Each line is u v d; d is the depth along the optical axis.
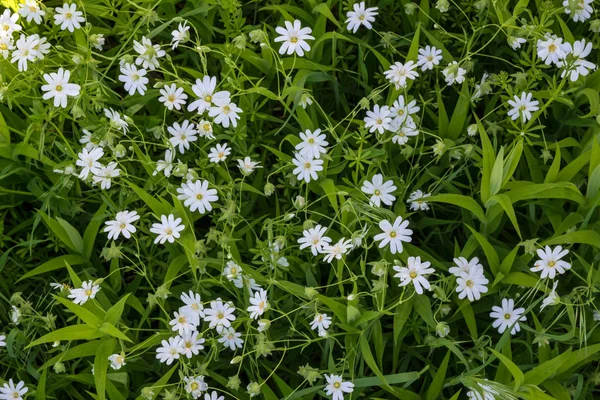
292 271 0.79
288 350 0.79
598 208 0.77
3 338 0.76
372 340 0.77
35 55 0.79
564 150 0.81
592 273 0.75
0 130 0.80
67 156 0.81
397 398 0.77
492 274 0.77
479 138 0.82
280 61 0.78
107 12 0.84
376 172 0.81
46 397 0.78
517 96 0.79
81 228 0.83
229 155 0.83
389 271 0.77
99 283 0.75
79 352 0.75
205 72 0.78
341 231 0.77
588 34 0.87
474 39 0.86
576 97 0.81
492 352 0.74
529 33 0.79
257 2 0.88
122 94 0.86
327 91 0.86
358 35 0.86
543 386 0.76
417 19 0.85
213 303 0.74
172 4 0.85
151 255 0.80
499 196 0.74
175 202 0.75
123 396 0.76
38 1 0.82
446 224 0.83
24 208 0.85
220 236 0.75
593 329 0.75
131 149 0.79
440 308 0.75
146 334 0.80
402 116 0.78
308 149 0.77
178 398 0.74
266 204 0.83
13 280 0.82
